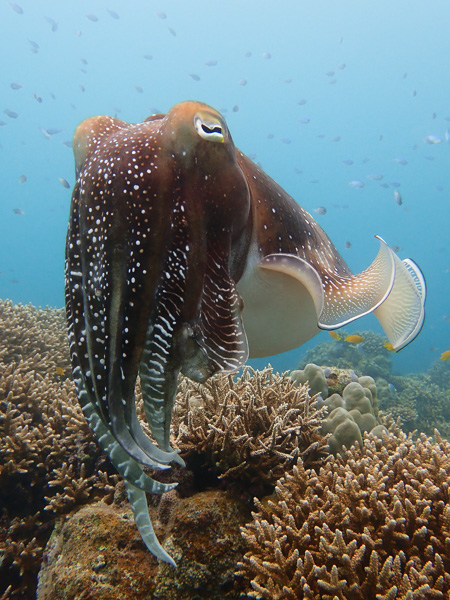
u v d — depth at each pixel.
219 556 0.47
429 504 0.45
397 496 0.47
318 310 0.35
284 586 0.41
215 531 0.48
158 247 0.28
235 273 0.34
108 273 0.28
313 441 0.63
